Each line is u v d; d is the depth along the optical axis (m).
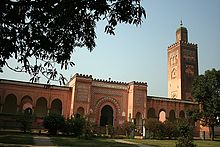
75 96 39.78
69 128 30.64
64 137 28.58
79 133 30.41
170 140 32.78
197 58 62.69
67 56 6.88
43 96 39.97
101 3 6.16
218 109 39.97
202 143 29.88
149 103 46.22
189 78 60.22
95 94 42.62
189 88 59.38
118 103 43.97
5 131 29.08
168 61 65.69
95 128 36.88
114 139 30.17
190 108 45.09
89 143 21.30
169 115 48.38
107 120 42.81
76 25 6.64
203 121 42.66
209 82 41.28
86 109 40.03
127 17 6.41
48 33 6.47
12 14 5.89
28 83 39.19
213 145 27.08
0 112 36.25
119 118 43.38
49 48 6.60
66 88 41.62
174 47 64.12
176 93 60.09
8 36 6.00
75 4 6.06
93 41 7.04
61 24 6.31
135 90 43.72
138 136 38.25
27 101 42.56
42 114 41.88
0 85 37.44
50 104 40.09
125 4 6.25
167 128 36.25
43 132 32.38
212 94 41.00
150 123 36.91
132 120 41.94
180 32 65.31
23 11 5.97
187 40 65.06
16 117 31.34
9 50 6.07
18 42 6.20
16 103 40.66
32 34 6.23
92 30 6.85
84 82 40.88
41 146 17.05
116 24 6.57
